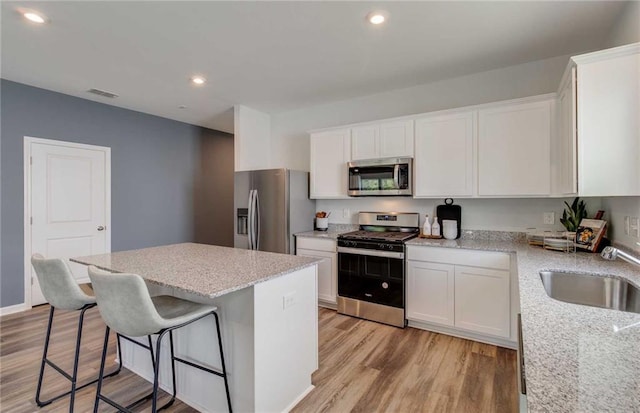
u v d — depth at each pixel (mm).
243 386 1683
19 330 2947
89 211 3986
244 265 1958
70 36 2408
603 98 1740
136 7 2041
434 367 2285
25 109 3459
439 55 2738
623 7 2035
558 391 652
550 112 2523
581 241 2354
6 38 2438
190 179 5180
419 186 3123
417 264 2889
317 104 4117
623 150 1703
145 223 4562
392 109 3637
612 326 998
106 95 3777
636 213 1827
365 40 2477
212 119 4910
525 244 2742
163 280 1622
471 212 3182
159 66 2949
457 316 2705
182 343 1951
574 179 1878
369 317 3148
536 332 955
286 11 2094
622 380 688
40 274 1857
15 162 3408
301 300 1976
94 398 1967
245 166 4180
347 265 3275
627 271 1680
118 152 4254
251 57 2770
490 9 2074
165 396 2002
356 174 3441
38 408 1872
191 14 2123
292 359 1891
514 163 2676
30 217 3523
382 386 2066
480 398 1929
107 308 1485
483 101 3115
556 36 2420
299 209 3834
